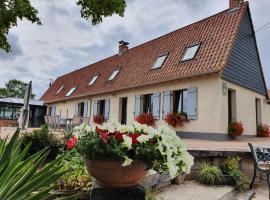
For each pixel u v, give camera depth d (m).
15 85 53.75
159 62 15.49
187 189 4.69
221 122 11.41
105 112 18.48
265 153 5.31
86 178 3.12
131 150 2.29
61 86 28.36
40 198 1.61
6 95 52.88
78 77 26.02
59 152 5.09
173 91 13.89
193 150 5.41
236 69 13.16
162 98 14.16
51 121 17.30
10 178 1.71
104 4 6.32
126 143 2.25
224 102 11.77
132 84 15.80
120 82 17.48
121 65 19.66
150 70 15.62
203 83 12.23
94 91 19.45
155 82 14.02
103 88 18.73
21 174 1.79
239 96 13.40
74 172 3.17
